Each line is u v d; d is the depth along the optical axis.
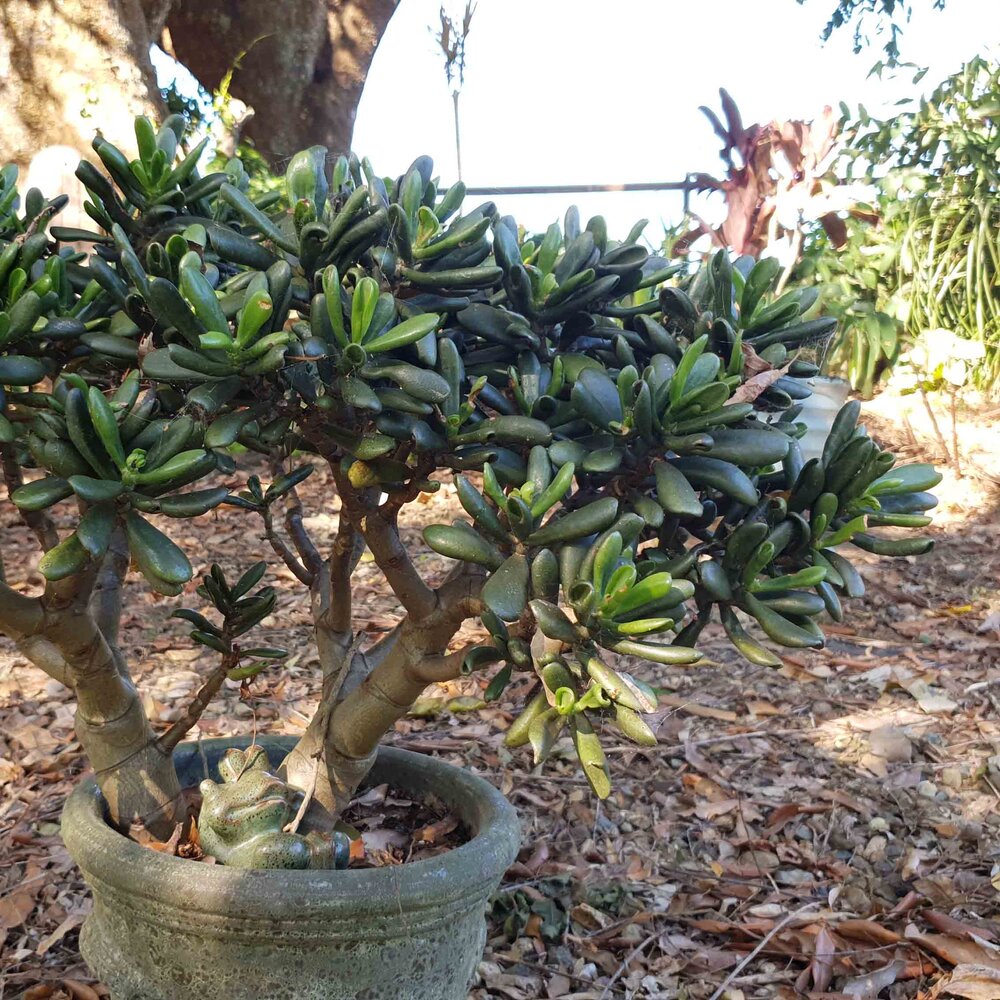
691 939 2.65
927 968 2.47
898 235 7.29
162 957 1.74
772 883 2.88
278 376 1.40
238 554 5.24
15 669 4.08
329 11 9.27
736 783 3.35
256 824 1.79
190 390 1.44
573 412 1.60
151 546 1.36
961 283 7.32
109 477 1.39
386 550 1.75
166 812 2.07
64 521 5.46
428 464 1.57
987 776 3.33
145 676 3.97
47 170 5.25
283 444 1.86
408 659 1.90
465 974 1.91
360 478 1.58
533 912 2.69
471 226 1.46
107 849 1.77
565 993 2.44
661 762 3.48
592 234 1.67
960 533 5.52
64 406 1.41
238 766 1.89
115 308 1.64
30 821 3.09
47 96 5.83
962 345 6.16
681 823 3.15
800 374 1.67
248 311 1.26
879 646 4.34
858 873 2.89
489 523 1.45
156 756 2.06
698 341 1.38
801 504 1.61
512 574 1.42
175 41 9.17
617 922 2.69
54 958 2.51
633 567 1.32
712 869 2.95
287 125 9.40
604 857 2.99
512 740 1.46
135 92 6.00
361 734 2.01
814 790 3.29
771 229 5.65
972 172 7.31
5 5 5.67
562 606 1.46
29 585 4.65
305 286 1.51
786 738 3.62
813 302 1.65
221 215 1.87
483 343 1.73
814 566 1.54
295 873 1.67
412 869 1.72
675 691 3.98
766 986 2.46
